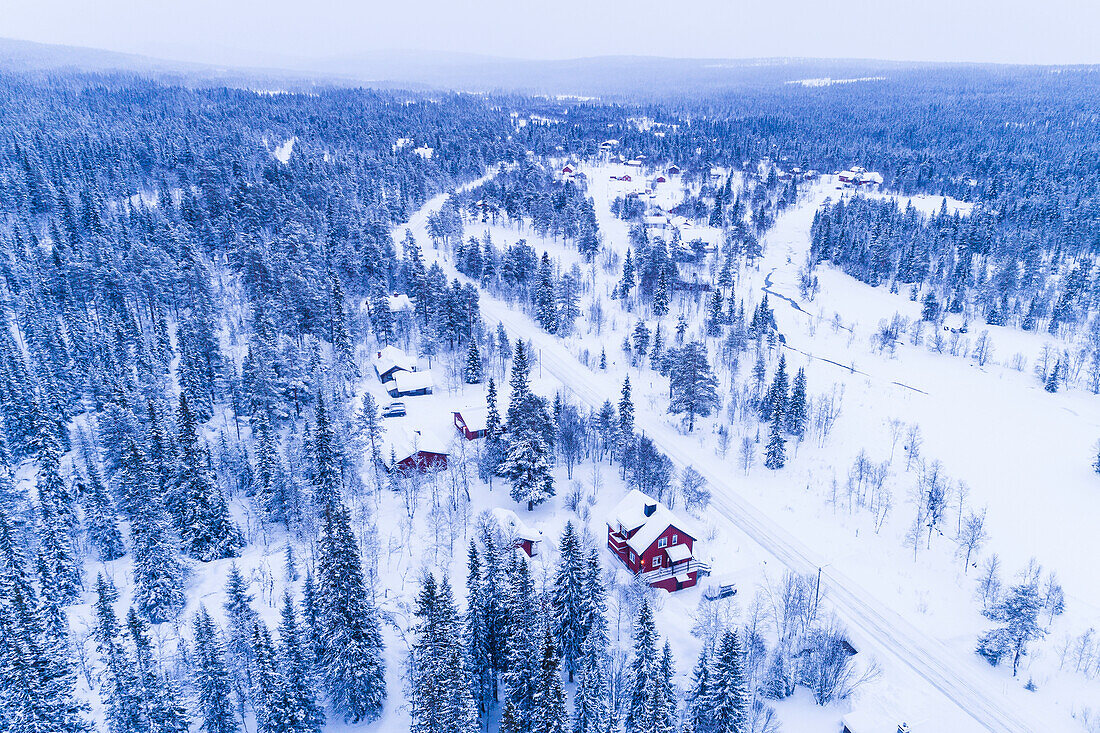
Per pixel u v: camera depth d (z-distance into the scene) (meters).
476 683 56.59
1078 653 66.25
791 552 81.88
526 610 54.78
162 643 58.47
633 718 52.16
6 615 48.16
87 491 75.88
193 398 101.31
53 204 164.38
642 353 133.88
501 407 109.56
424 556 74.88
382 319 134.75
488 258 174.88
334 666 54.28
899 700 60.75
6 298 127.12
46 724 46.03
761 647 62.94
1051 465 100.62
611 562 78.00
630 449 93.38
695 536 75.44
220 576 70.50
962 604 74.25
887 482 95.62
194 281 129.38
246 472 89.12
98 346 110.50
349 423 96.25
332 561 54.56
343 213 185.38
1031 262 168.88
